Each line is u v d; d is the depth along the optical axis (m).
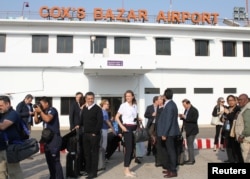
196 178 6.86
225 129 8.27
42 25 21.94
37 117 6.37
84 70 20.52
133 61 20.03
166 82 23.69
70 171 6.89
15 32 21.80
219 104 10.55
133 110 7.23
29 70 22.08
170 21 24.39
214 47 24.48
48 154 6.11
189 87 24.06
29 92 21.97
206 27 23.61
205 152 10.34
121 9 23.55
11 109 5.19
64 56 22.25
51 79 22.20
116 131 8.87
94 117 6.83
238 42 24.97
